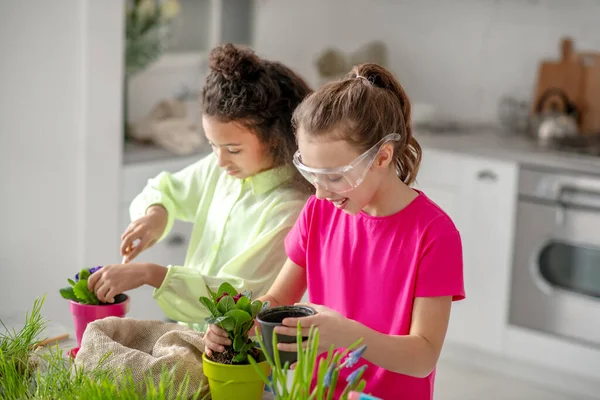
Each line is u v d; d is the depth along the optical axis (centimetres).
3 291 322
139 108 381
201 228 192
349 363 115
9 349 144
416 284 140
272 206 176
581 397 348
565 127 369
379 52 432
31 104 312
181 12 392
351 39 452
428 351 133
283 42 445
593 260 337
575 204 337
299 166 133
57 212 324
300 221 158
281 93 169
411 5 430
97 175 328
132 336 152
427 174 375
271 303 156
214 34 409
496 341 365
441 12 423
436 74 430
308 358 117
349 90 131
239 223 181
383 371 145
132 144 356
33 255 324
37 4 304
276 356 118
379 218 144
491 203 359
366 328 128
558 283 348
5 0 300
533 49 400
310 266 155
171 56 388
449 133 402
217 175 192
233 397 134
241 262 173
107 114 326
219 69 166
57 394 128
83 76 315
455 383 355
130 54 353
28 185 320
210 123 166
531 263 352
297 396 116
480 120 421
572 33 387
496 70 412
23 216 319
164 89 392
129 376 127
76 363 141
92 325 147
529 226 350
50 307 329
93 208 329
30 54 308
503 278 360
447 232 139
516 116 403
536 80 399
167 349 143
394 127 135
